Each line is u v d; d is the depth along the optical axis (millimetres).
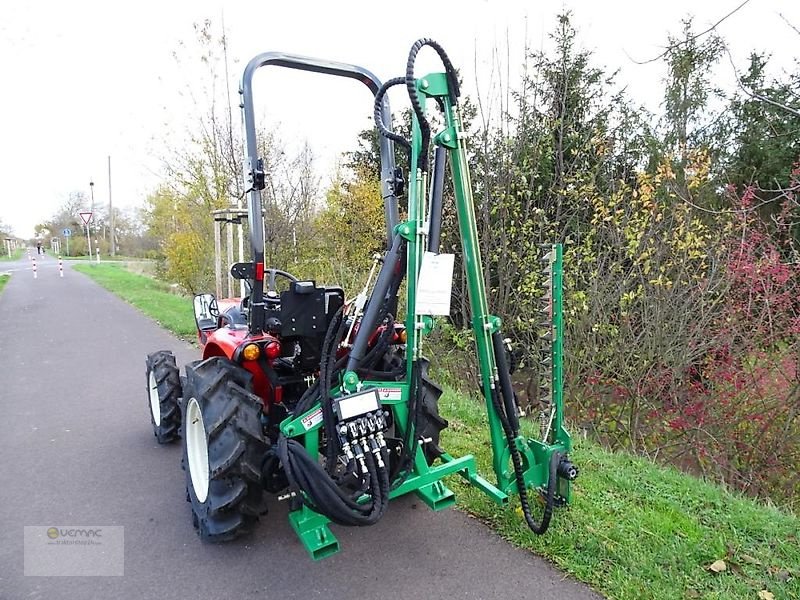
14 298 16125
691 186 6953
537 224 7172
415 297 2535
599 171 7664
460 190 2543
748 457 6098
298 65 2863
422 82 2389
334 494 2363
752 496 5754
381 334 2842
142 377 6648
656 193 6914
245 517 2902
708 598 2412
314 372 3109
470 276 2613
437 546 2898
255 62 2705
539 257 7117
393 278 2592
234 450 2705
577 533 2898
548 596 2480
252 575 2701
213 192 11086
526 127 7195
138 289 17688
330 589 2576
